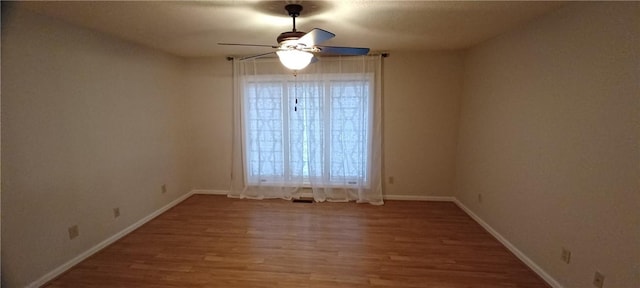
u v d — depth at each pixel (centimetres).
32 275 212
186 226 324
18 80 200
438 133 395
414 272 233
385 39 312
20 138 202
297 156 413
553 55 214
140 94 326
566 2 196
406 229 314
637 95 152
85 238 255
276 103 404
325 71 389
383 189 414
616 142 164
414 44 339
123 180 301
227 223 332
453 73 381
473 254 261
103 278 225
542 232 225
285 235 300
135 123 318
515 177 262
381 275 229
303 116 402
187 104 425
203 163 438
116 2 196
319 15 228
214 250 269
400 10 216
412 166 405
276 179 421
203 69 416
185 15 225
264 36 294
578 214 191
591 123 180
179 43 322
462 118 379
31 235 211
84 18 229
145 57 334
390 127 399
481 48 329
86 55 254
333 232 307
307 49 216
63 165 234
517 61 260
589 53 182
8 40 194
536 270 231
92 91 261
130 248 273
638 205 153
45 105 219
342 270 236
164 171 373
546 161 221
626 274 160
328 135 401
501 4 203
